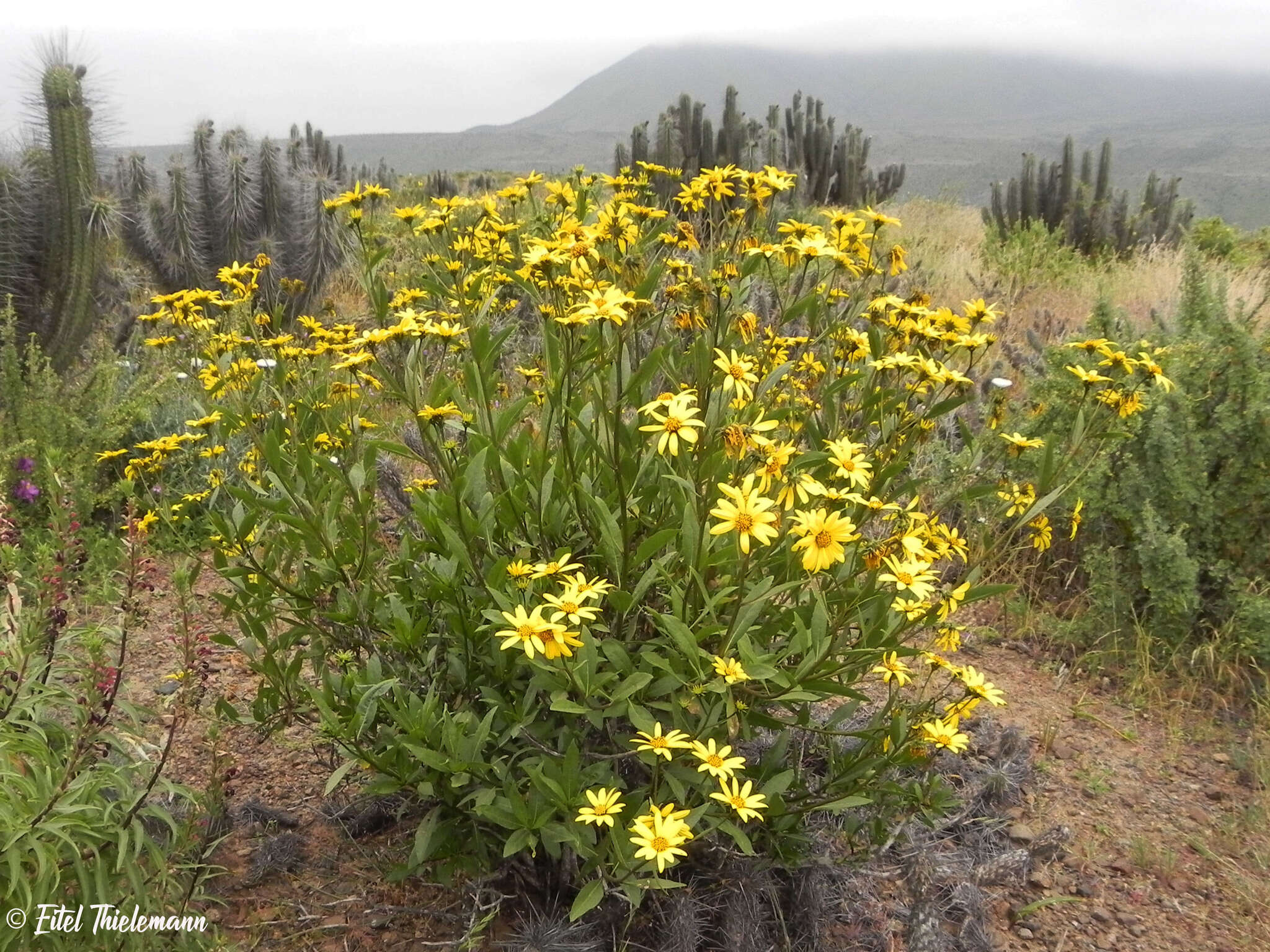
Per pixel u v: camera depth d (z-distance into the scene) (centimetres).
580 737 231
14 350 480
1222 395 439
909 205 1595
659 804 220
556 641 191
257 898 257
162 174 838
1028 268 1080
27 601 300
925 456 445
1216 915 285
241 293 351
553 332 234
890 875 277
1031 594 447
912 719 251
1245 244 1331
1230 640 400
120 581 366
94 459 458
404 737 215
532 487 234
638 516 239
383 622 250
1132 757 357
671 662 218
